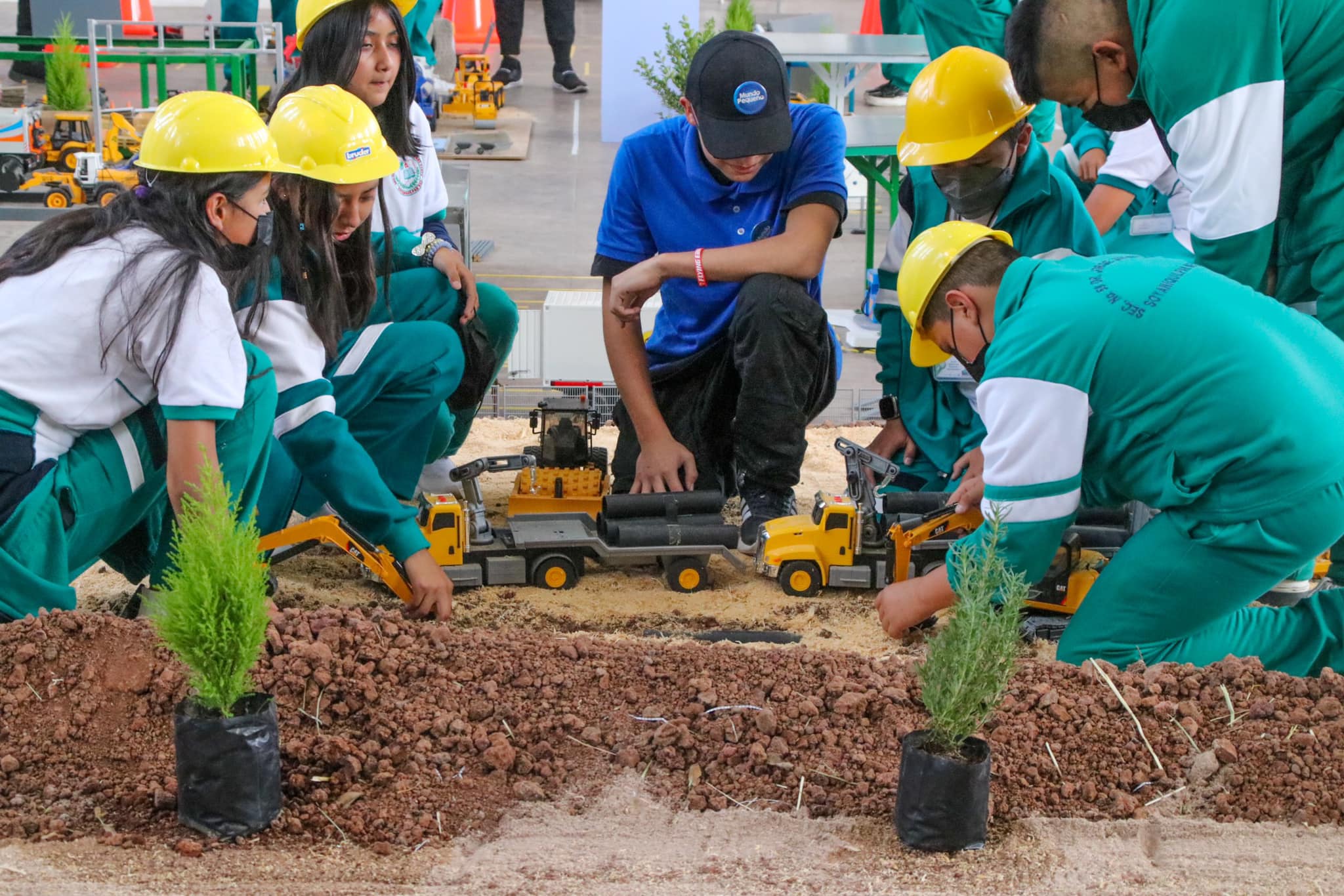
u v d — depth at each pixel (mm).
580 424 4918
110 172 8578
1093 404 3205
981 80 4434
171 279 3094
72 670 2846
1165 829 2549
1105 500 3512
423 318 4953
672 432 5152
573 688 2943
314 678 2854
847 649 4082
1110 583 3412
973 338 3496
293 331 3855
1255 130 3586
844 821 2562
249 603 2357
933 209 4926
